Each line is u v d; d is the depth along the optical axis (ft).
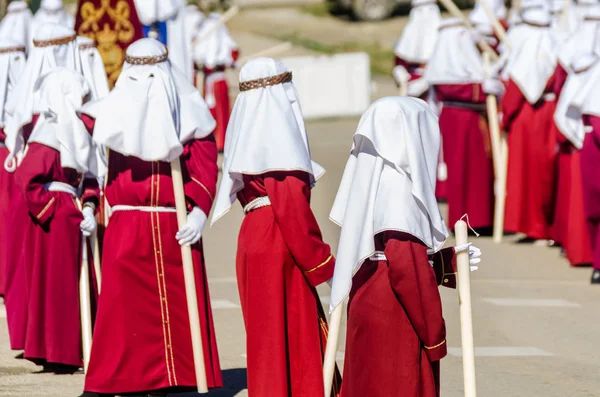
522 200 130.52
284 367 57.98
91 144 72.33
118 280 64.18
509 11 225.76
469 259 55.52
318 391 58.29
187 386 65.10
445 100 134.10
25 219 79.00
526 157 129.90
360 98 266.77
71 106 72.38
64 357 72.69
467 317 53.88
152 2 131.75
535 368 79.82
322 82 265.54
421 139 53.98
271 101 58.85
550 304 101.55
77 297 73.20
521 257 124.06
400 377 53.62
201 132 65.67
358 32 383.04
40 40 74.84
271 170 57.62
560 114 117.80
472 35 134.21
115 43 105.50
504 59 132.77
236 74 288.92
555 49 128.57
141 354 63.93
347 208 55.06
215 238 132.67
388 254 52.65
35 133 72.49
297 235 57.52
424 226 53.26
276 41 360.69
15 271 78.43
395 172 53.78
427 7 161.89
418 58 161.79
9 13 140.36
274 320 58.13
